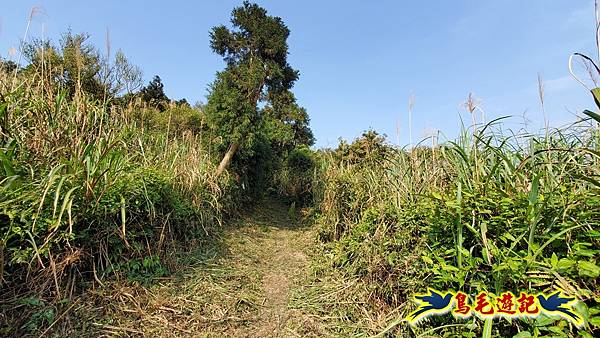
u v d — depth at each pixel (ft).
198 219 13.93
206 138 24.06
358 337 7.04
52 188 7.50
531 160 6.71
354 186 14.74
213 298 8.83
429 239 7.28
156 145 15.26
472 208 6.23
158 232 10.61
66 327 6.41
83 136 9.34
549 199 5.32
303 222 23.45
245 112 23.95
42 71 9.98
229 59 27.30
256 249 14.87
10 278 6.68
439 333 6.04
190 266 10.62
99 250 8.25
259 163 28.86
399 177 11.03
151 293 8.29
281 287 10.41
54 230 7.09
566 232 4.95
